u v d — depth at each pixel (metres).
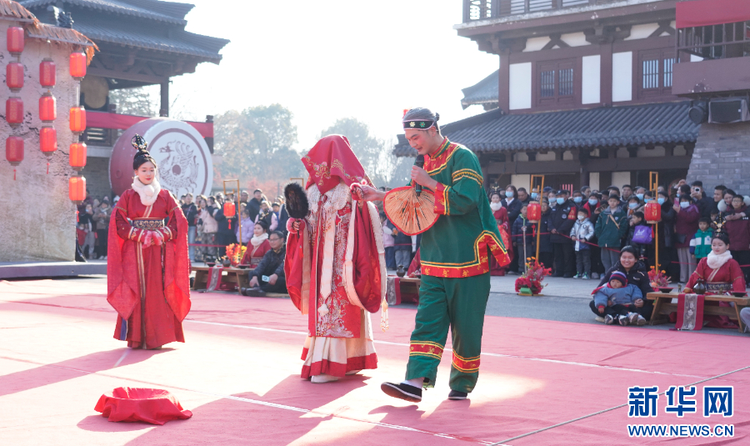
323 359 4.84
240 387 4.65
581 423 3.82
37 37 14.12
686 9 14.14
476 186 4.18
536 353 6.04
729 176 14.31
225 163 70.56
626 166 19.08
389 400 4.33
